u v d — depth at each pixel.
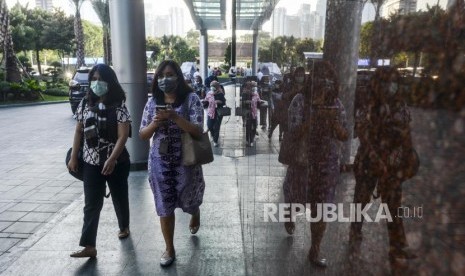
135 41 5.53
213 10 17.84
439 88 0.58
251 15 10.62
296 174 1.58
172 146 2.94
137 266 3.03
